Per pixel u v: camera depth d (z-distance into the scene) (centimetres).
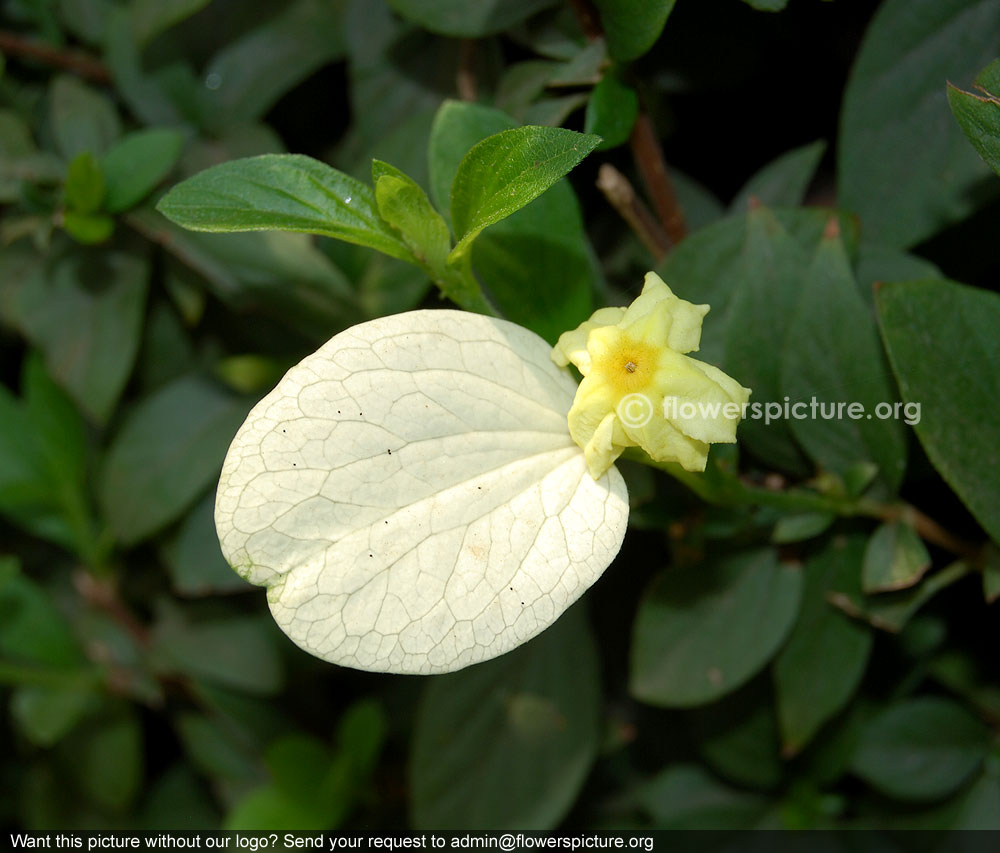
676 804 41
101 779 46
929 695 39
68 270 40
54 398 42
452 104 34
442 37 38
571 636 39
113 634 46
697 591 36
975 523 36
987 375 33
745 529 36
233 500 30
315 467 31
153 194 39
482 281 34
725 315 35
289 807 41
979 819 38
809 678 36
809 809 39
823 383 34
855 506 35
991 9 34
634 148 36
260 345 40
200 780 49
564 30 36
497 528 31
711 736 39
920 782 38
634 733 42
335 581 30
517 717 39
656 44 36
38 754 49
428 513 31
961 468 33
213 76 39
